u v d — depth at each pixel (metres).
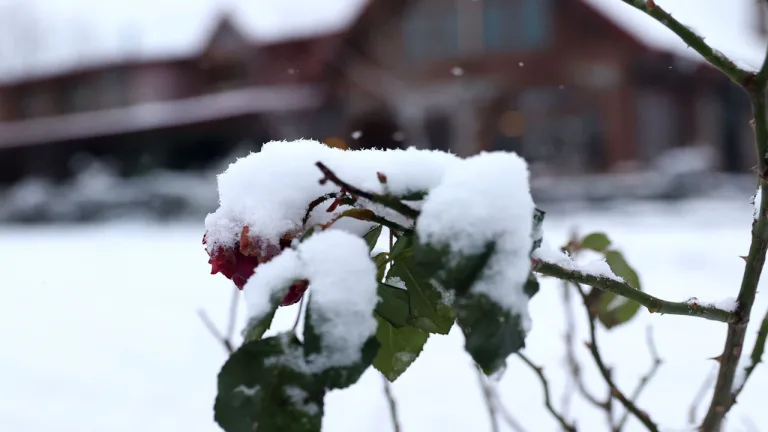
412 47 22.73
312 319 0.67
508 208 0.67
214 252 0.80
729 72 0.85
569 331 1.64
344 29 22.36
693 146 22.17
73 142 27.84
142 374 4.37
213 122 25.94
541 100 22.17
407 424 3.01
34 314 6.69
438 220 0.67
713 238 10.84
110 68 27.11
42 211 22.09
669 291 6.34
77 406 3.81
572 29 21.61
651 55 20.75
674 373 3.16
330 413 3.21
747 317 0.93
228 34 25.52
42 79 27.97
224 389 0.67
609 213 17.02
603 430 2.52
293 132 24.69
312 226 0.78
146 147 27.11
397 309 0.78
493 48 22.17
